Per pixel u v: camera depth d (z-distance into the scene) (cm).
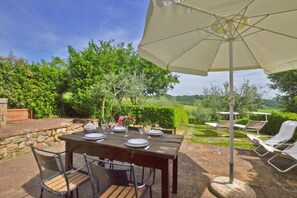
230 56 240
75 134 244
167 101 1020
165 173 178
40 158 176
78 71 670
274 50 254
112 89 741
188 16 169
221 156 385
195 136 611
